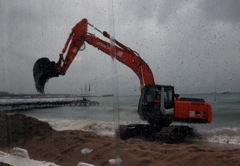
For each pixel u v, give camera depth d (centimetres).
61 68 1173
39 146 841
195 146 746
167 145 805
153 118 1087
